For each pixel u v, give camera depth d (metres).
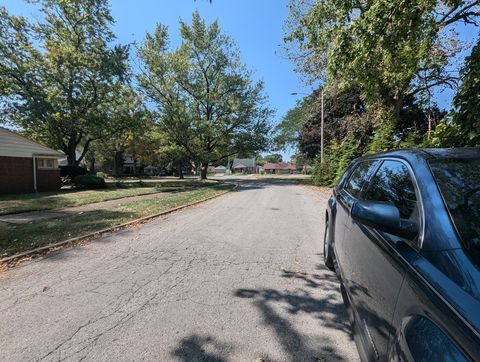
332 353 2.52
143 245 5.74
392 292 1.77
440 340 1.23
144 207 10.54
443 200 1.80
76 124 23.88
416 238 1.74
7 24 21.84
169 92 27.20
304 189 21.30
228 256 5.08
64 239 5.98
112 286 3.82
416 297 1.48
